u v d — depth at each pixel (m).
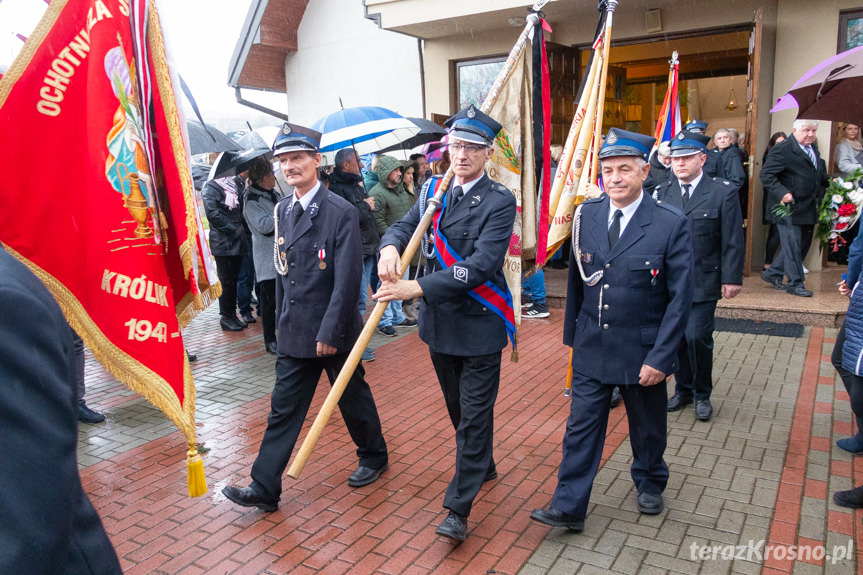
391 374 5.79
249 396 5.40
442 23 9.61
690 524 3.24
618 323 3.11
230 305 7.59
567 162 4.52
